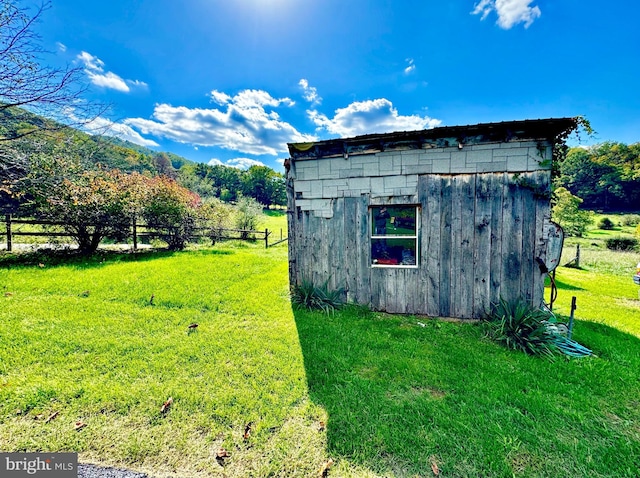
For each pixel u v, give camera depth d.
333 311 5.11
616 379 3.05
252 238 16.08
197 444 2.11
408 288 5.16
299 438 2.19
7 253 8.74
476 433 2.23
